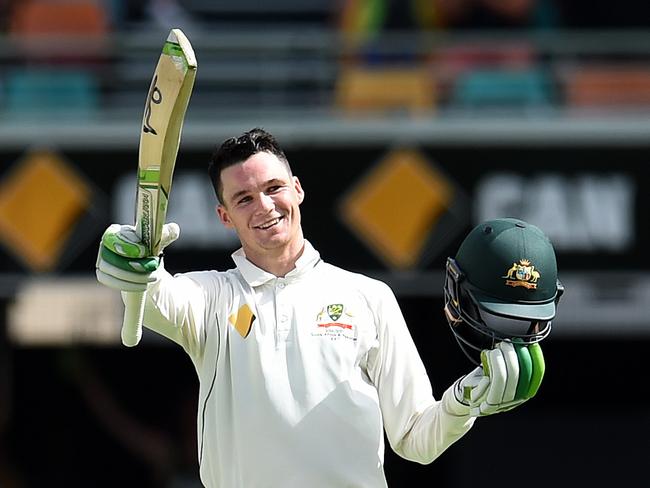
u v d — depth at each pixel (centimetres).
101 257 1188
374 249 2523
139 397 3356
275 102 2819
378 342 1279
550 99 2822
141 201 1179
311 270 1283
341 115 2755
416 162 2531
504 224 1212
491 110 2783
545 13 2978
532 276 1183
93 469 3331
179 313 1259
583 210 2533
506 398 1179
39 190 2517
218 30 3425
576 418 3306
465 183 2534
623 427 3309
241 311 1263
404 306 3150
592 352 3359
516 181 2531
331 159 2531
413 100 2806
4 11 3042
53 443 3319
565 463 3269
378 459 1250
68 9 3052
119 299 3216
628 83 2827
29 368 3300
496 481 3253
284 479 1228
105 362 3362
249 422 1236
